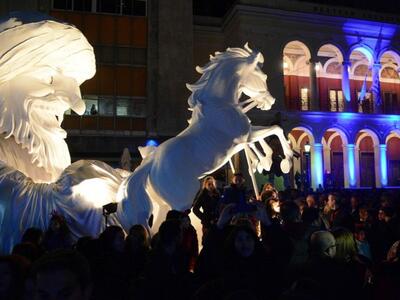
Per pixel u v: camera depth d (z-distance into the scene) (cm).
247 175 2581
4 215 862
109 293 425
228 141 926
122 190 877
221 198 916
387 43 3369
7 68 941
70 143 2783
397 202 1317
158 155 898
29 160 966
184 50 3036
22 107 955
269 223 502
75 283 201
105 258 450
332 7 3219
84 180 910
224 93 962
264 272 403
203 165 902
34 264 217
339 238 454
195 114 958
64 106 1027
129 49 2973
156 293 407
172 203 870
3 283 302
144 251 542
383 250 775
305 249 525
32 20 966
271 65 3022
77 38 1014
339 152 3628
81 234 884
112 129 2873
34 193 901
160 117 2938
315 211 566
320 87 3684
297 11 3083
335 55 3634
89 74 1085
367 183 3581
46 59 982
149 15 3028
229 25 3170
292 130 3244
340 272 405
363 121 3238
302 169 3102
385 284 387
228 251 402
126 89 2931
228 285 305
